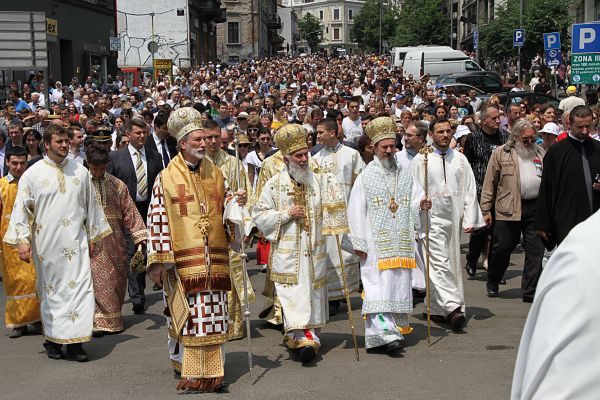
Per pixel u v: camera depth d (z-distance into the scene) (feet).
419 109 46.83
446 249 24.44
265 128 36.29
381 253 21.83
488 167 28.68
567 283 4.77
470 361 21.11
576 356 4.65
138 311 28.17
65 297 21.97
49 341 22.30
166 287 19.07
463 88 85.92
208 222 18.80
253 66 170.71
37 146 35.47
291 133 21.40
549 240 23.27
